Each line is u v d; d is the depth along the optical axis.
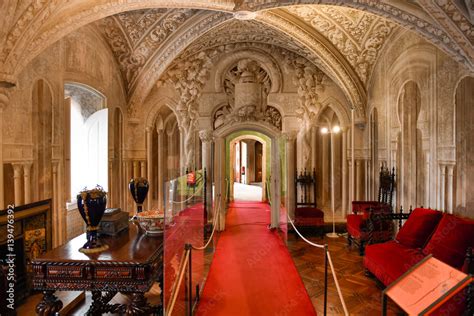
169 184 2.86
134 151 8.48
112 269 2.69
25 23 3.73
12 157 4.29
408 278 3.00
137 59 7.52
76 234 6.39
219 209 8.49
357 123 8.24
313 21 7.04
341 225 8.55
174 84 8.72
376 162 7.59
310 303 4.32
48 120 5.06
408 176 6.05
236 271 5.54
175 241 3.21
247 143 21.44
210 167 8.75
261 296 4.54
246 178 21.44
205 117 8.84
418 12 4.30
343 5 4.68
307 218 7.83
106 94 6.93
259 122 8.71
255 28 7.59
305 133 8.79
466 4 3.89
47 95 5.04
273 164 8.75
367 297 4.53
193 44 7.82
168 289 2.87
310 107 8.80
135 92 7.88
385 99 7.00
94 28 6.44
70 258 2.73
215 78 8.84
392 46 6.65
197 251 4.55
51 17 3.97
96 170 6.48
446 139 4.90
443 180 4.96
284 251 6.71
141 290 2.68
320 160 9.00
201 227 5.25
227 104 8.88
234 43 8.75
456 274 2.65
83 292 4.34
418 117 5.69
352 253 6.62
